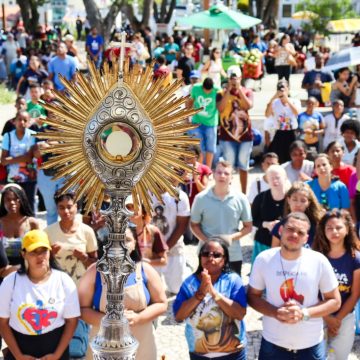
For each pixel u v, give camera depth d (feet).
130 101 9.13
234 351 15.85
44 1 106.11
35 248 15.21
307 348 15.43
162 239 20.24
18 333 15.47
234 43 78.64
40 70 46.98
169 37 85.66
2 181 29.58
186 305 15.58
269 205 22.71
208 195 22.22
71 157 9.30
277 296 15.49
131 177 9.34
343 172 26.86
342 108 37.47
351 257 17.80
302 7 132.67
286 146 37.42
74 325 15.60
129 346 9.66
